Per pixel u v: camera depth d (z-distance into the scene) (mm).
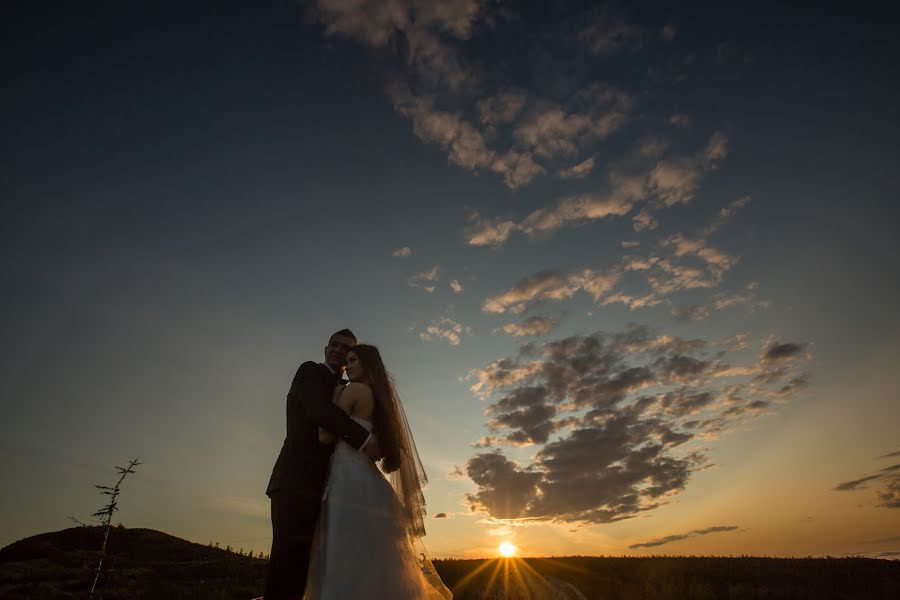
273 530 4457
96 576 10859
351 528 4137
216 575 16641
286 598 4312
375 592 3959
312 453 4590
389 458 4816
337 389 4941
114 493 10289
